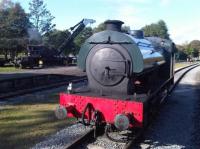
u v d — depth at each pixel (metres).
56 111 8.49
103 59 8.76
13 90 17.64
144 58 8.79
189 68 49.88
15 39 59.56
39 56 41.97
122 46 8.62
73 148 7.64
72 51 63.31
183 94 18.19
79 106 8.59
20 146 7.86
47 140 8.30
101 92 8.84
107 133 8.64
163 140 8.88
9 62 45.94
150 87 10.38
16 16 64.50
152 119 10.84
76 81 23.08
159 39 15.09
